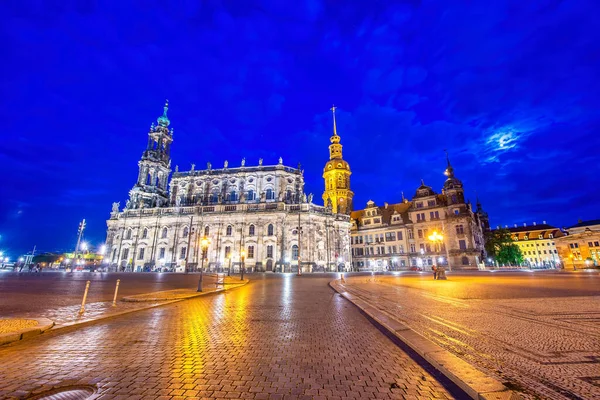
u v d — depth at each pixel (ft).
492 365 18.74
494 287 70.64
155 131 307.58
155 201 285.64
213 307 46.37
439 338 25.18
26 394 15.78
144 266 244.01
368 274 174.50
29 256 344.90
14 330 27.27
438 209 257.75
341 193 322.14
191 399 15.21
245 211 238.48
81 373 18.74
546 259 365.40
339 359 21.29
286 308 45.06
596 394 14.47
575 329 27.81
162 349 23.82
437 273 103.09
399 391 16.08
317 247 237.45
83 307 39.06
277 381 17.53
